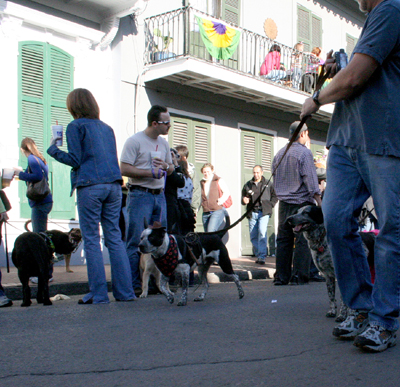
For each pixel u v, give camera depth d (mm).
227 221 10219
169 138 12328
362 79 3195
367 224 10680
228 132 13844
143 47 11938
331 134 3572
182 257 5531
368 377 2791
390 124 3223
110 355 3273
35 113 10367
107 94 11531
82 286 7578
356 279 3605
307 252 7785
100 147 5637
